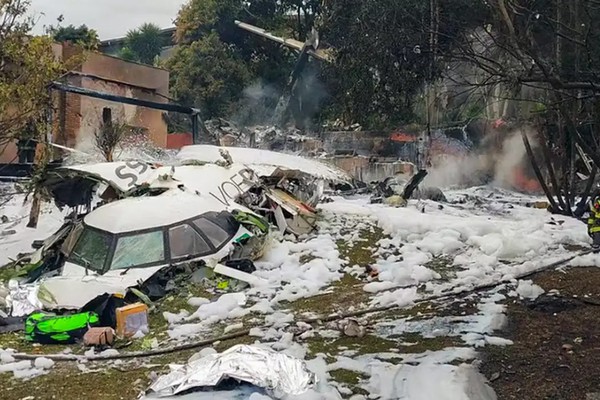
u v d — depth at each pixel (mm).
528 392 5270
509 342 6441
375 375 5617
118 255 8773
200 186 11648
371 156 25047
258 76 40594
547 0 7355
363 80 21000
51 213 13930
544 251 10734
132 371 6035
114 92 26281
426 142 23344
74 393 5492
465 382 5281
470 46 7414
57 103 22531
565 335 6586
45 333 6992
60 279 8242
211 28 41656
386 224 13016
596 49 7266
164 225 9188
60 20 12812
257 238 10102
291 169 13555
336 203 15969
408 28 11539
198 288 8750
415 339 6688
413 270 9594
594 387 5273
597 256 9875
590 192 17016
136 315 7297
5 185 16500
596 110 10383
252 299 8445
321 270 9742
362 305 8180
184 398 4961
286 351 6359
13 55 10547
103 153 18859
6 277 9523
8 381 5848
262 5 41969
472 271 9445
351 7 19625
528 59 6867
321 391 5207
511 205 18031
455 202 18625
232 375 5191
